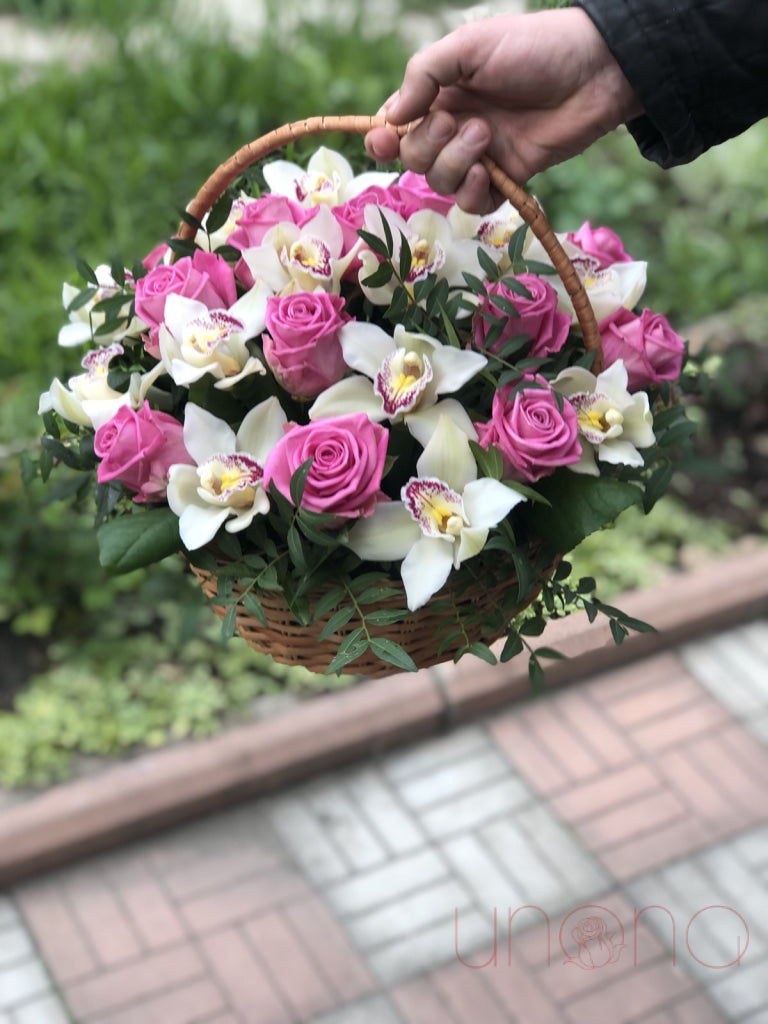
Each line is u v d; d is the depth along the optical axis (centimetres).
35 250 375
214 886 251
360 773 274
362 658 124
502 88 118
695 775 277
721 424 362
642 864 257
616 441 117
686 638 309
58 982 234
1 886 248
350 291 126
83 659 285
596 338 119
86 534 297
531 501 118
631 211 418
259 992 232
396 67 452
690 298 384
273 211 125
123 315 131
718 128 121
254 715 279
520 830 263
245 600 114
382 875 254
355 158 155
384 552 112
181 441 117
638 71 113
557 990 231
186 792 258
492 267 119
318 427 109
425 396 115
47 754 266
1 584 291
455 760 278
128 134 412
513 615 125
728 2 110
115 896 248
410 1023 226
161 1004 230
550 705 293
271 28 452
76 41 475
